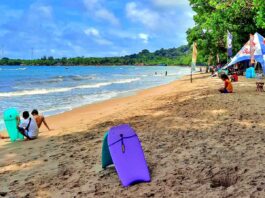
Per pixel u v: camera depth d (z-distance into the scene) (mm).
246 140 9469
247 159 7832
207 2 51906
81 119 17250
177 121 13086
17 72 112938
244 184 6453
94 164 8531
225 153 8414
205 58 82875
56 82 54750
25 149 10844
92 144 10609
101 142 10781
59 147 10664
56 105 24406
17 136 12523
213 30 46906
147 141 10234
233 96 19688
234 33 44781
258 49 27281
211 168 7449
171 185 6777
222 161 7840
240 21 43812
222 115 13547
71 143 11062
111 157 7480
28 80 61250
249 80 33688
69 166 8547
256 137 9758
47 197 6742
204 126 11750
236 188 6297
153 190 6625
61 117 18469
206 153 8547
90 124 14695
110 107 22000
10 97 29781
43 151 10328
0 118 18609
